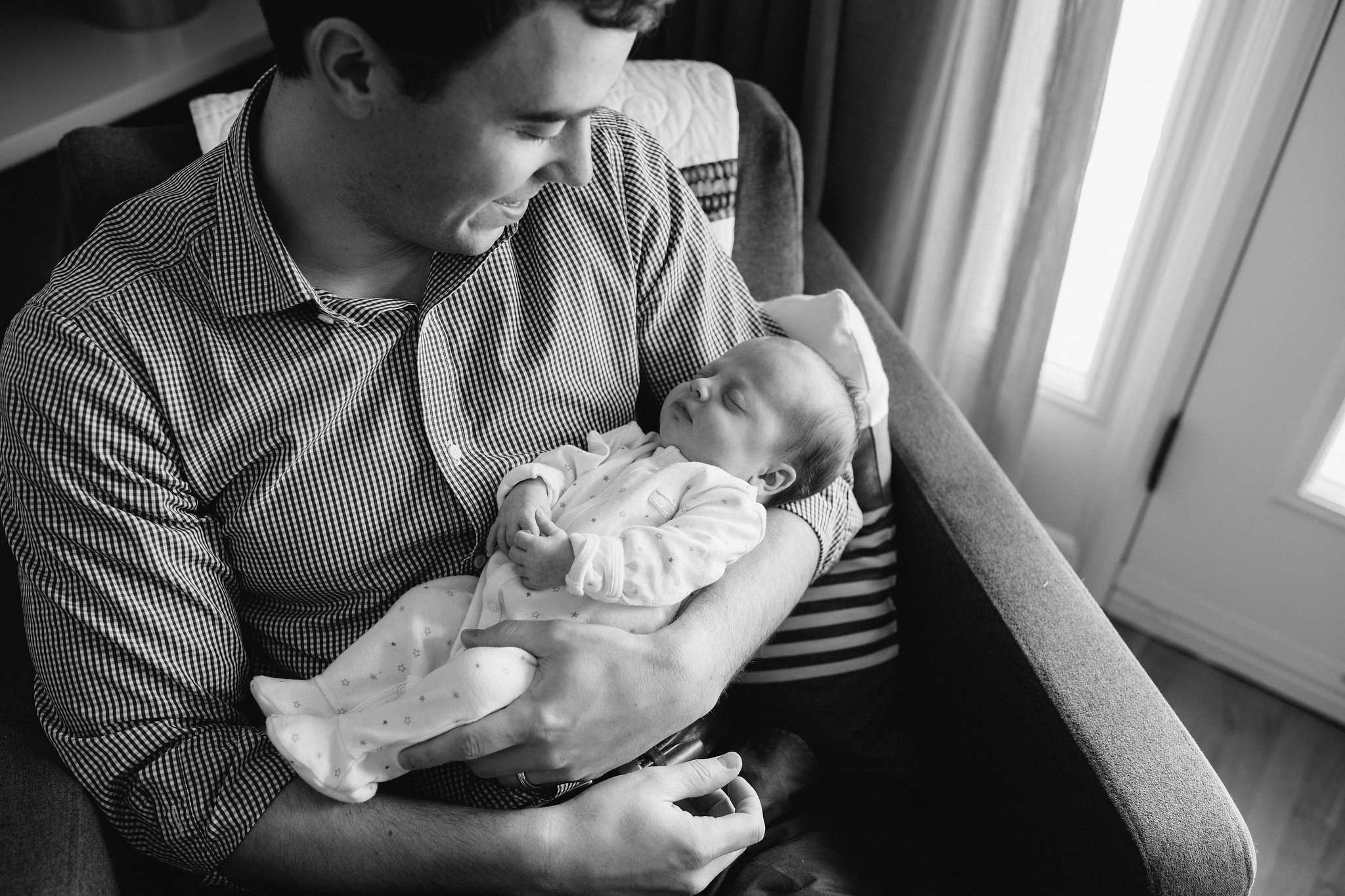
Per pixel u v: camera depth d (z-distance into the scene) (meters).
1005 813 1.05
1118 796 0.89
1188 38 1.44
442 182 0.79
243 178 0.83
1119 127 1.56
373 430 0.93
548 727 0.86
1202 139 1.45
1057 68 1.40
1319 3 1.28
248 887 0.91
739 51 1.58
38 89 1.38
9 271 1.63
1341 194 1.37
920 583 1.19
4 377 0.84
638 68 1.35
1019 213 1.55
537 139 0.79
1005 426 1.74
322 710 0.90
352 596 0.97
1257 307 1.51
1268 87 1.36
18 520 0.85
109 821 0.89
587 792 0.90
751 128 1.38
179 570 0.87
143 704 0.85
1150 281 1.60
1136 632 1.90
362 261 0.91
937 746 1.20
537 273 1.02
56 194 1.61
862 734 1.19
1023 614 1.04
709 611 0.96
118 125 1.65
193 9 1.56
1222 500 1.69
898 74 1.43
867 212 1.58
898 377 1.31
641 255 1.08
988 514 1.15
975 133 1.54
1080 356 1.76
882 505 1.21
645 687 0.89
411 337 0.93
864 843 1.10
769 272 1.37
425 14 0.68
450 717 0.84
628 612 0.94
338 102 0.76
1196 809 0.88
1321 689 1.73
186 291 0.85
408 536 0.96
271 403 0.88
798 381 1.04
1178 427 1.68
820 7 1.42
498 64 0.71
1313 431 1.54
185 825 0.84
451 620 0.95
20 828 0.81
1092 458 1.81
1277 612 1.73
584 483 1.00
